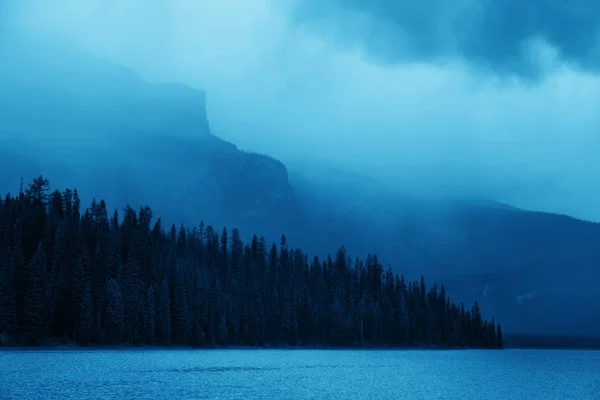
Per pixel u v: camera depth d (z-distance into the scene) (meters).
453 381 109.88
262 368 128.25
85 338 151.75
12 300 141.12
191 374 106.44
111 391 78.50
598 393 93.81
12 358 123.75
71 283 153.75
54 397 71.38
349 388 92.38
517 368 158.62
